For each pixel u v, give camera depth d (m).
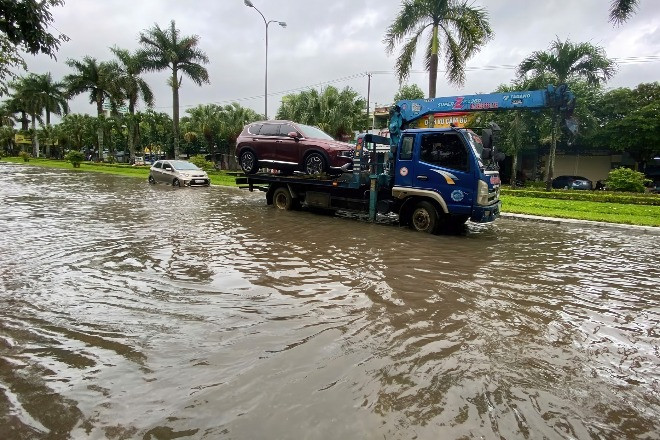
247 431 2.43
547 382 3.10
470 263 6.85
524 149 36.84
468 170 9.16
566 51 23.33
